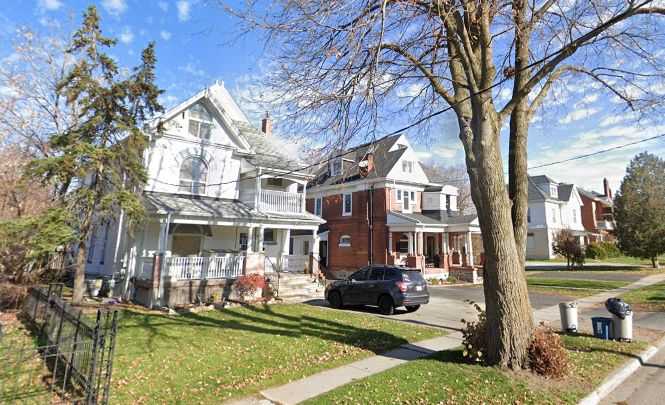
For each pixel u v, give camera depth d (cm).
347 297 1430
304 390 578
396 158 2814
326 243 3147
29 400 527
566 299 1694
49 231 1094
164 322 1085
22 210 1205
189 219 1545
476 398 528
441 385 573
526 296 649
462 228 2638
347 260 2903
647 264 3556
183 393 568
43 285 1139
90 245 1933
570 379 605
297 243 3269
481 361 665
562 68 802
